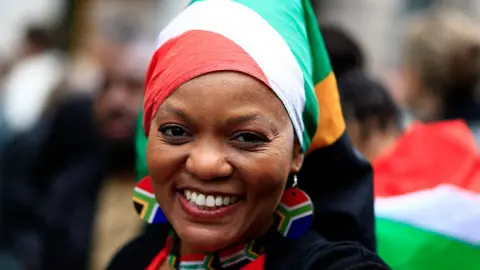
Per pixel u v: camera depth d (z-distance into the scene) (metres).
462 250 1.98
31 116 4.52
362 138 2.29
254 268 1.49
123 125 3.49
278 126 1.40
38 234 3.49
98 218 3.71
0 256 3.48
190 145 1.41
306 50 1.53
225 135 1.38
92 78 3.89
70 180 3.44
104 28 4.84
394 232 1.99
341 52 2.26
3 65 5.59
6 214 3.48
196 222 1.43
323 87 1.60
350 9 6.77
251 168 1.38
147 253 1.78
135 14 5.26
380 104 2.31
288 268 1.49
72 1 5.09
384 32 6.75
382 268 1.46
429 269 1.97
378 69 5.87
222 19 1.44
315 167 1.64
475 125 2.98
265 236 1.52
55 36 4.98
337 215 1.64
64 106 3.49
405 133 2.36
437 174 2.08
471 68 3.01
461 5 6.50
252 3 1.48
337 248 1.47
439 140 2.15
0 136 4.08
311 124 1.53
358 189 1.67
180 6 5.49
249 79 1.38
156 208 1.63
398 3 6.77
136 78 3.42
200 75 1.38
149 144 1.45
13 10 6.80
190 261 1.55
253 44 1.41
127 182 3.84
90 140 3.49
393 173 2.13
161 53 1.50
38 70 4.68
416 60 3.13
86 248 3.47
